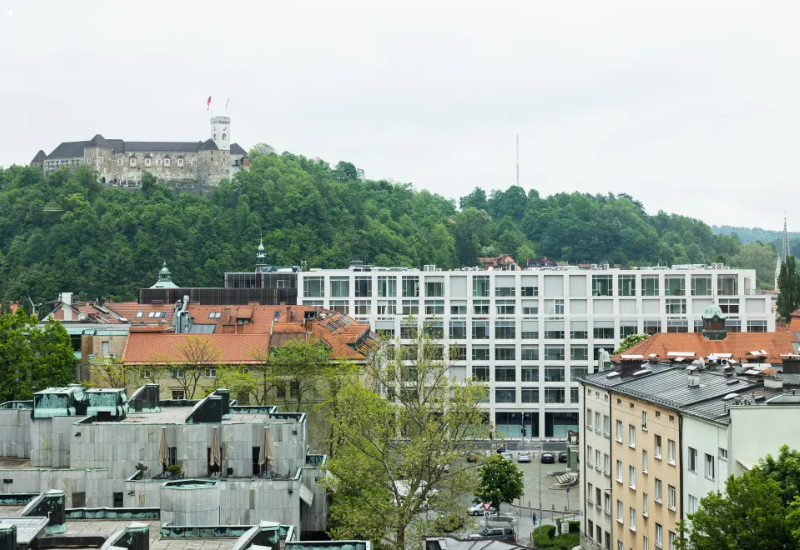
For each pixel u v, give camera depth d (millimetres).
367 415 94125
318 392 128750
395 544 87375
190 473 90000
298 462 92750
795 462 70188
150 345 141750
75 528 66500
